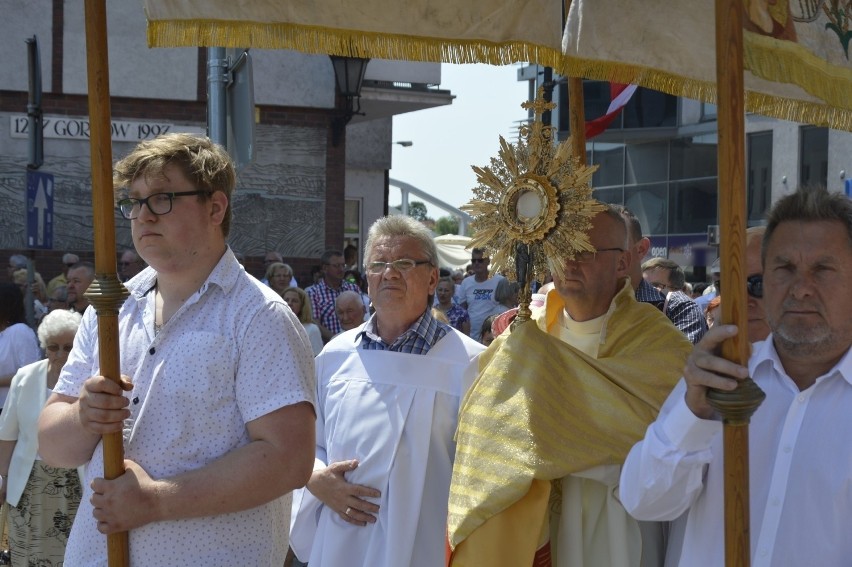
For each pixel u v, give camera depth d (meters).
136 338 2.72
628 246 3.21
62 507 4.92
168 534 2.53
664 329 3.05
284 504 2.81
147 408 2.61
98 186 2.53
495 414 2.86
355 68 10.73
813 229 2.17
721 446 2.31
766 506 2.21
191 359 2.61
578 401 2.90
